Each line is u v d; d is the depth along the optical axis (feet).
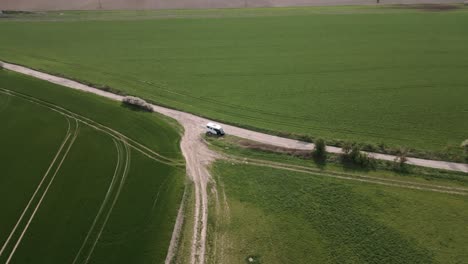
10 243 160.56
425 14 451.94
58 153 210.18
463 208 169.68
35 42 380.99
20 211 175.11
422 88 282.56
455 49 352.90
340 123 237.86
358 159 196.13
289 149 209.36
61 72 311.27
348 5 504.02
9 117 244.83
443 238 156.15
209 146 214.07
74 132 227.61
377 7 484.74
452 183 184.44
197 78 303.07
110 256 152.76
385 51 352.08
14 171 198.70
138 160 202.39
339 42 374.63
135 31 408.05
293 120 241.96
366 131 229.04
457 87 283.38
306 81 295.69
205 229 162.50
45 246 158.51
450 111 249.96
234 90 282.97
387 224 162.40
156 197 177.99
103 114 245.04
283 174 191.62
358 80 296.71
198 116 246.27
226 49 360.07
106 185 186.50
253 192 180.55
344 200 175.01
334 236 157.79
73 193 183.01
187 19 443.73
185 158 203.72
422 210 168.96
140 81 298.15
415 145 214.07
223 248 154.10
